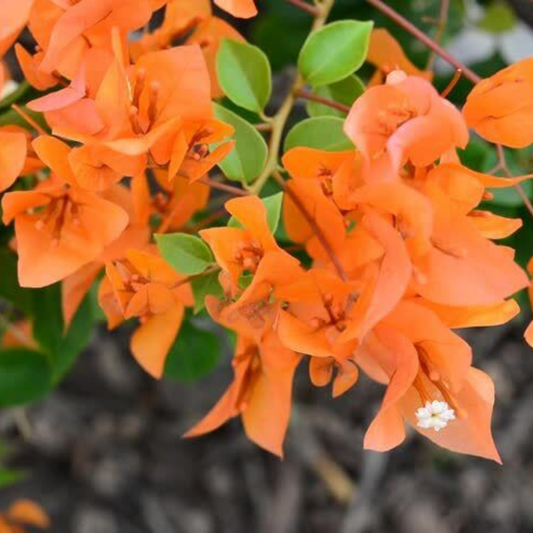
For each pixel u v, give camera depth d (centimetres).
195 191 57
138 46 57
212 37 58
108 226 52
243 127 54
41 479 112
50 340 63
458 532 110
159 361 56
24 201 52
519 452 113
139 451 114
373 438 50
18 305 63
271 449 56
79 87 51
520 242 66
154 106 51
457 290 50
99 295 55
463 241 50
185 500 112
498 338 116
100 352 115
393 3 72
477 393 52
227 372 112
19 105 58
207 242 52
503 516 111
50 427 114
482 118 53
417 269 50
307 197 53
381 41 59
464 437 52
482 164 64
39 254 52
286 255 51
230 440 114
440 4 72
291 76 87
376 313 49
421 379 52
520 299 68
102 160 51
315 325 52
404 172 51
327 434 112
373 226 49
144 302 53
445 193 51
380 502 111
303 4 59
